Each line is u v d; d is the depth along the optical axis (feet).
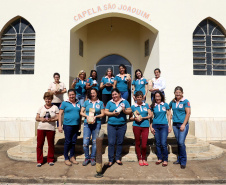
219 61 24.34
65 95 22.08
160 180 11.73
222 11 23.59
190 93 22.85
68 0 22.72
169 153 16.17
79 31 25.73
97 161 12.08
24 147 16.53
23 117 22.34
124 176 12.20
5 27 23.70
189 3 23.26
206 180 11.78
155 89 18.16
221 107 23.18
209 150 17.20
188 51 23.02
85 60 27.99
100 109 14.15
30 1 22.85
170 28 23.00
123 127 13.73
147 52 26.27
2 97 22.67
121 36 28.86
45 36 22.59
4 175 12.24
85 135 14.07
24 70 23.71
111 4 22.71
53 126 14.15
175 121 13.94
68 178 11.85
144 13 22.89
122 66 18.38
